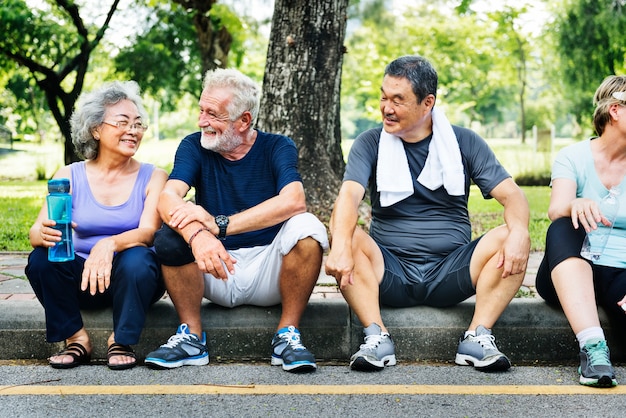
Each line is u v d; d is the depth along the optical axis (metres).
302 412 2.79
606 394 2.97
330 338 3.51
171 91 17.86
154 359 3.26
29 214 9.60
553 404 2.86
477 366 3.28
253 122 3.43
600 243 3.28
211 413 2.78
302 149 6.84
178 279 3.28
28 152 26.16
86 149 3.46
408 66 3.33
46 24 14.12
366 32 24.27
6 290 4.38
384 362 3.29
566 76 18.48
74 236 3.45
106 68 20.86
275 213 3.25
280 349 3.31
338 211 3.27
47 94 14.19
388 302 3.52
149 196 3.47
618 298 3.27
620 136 3.29
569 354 3.50
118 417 2.74
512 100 42.44
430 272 3.48
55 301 3.27
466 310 3.52
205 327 3.48
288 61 6.84
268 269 3.36
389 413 2.77
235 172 3.46
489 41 26.42
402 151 3.49
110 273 3.22
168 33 16.33
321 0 6.80
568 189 3.36
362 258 3.30
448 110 37.09
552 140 24.08
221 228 3.21
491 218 8.79
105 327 3.48
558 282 3.19
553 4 18.50
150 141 38.12
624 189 3.34
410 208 3.53
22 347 3.51
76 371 3.28
